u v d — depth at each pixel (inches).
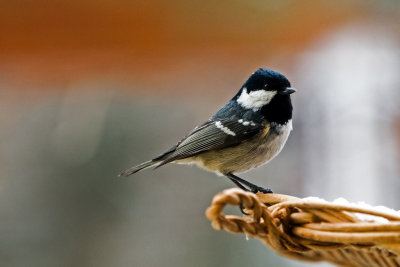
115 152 457.1
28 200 436.1
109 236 429.7
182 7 624.7
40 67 594.6
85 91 530.6
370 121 464.1
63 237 429.4
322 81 512.1
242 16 629.3
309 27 612.1
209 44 637.9
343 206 167.3
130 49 613.9
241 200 165.3
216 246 421.1
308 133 474.9
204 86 552.4
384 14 592.1
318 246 175.8
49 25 615.5
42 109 502.0
